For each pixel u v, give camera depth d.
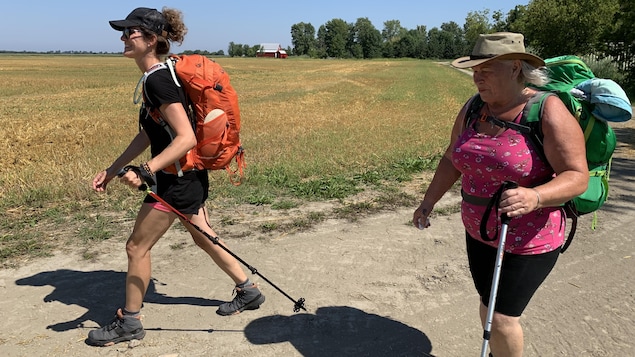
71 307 3.67
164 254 4.57
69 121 14.75
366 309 3.68
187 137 2.86
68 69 54.91
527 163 2.25
